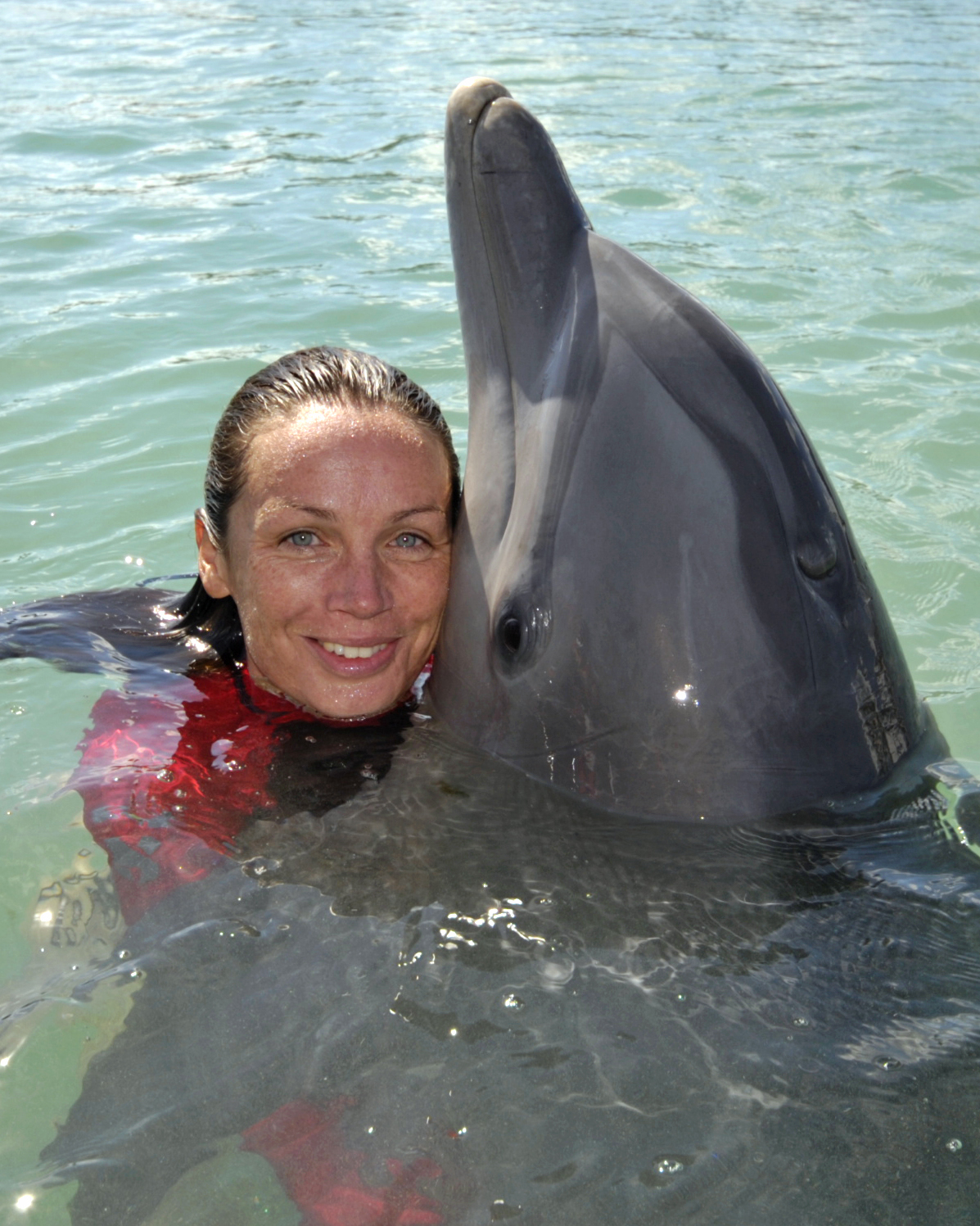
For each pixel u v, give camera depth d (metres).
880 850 2.16
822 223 8.55
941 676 3.47
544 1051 1.79
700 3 23.06
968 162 10.21
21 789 2.66
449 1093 1.74
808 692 2.17
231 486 2.47
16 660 3.19
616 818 2.22
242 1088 1.79
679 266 7.55
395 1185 1.66
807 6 22.89
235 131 11.63
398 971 1.92
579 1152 1.65
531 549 2.25
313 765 2.45
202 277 7.31
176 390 5.57
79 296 6.93
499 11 21.61
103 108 12.61
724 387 2.12
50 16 20.81
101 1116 1.79
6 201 9.06
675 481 2.11
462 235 2.46
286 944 2.00
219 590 2.70
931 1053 1.78
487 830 2.21
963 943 1.98
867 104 13.03
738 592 2.11
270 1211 1.66
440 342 6.18
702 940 1.96
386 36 18.36
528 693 2.29
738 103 13.20
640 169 10.19
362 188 9.48
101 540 4.30
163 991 1.95
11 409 5.38
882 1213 1.57
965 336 6.33
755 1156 1.64
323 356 2.48
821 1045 1.79
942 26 19.86
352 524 2.35
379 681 2.50
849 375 5.81
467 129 2.40
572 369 2.24
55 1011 1.98
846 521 2.26
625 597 2.15
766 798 2.18
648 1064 1.76
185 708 2.77
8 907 2.28
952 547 4.23
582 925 1.99
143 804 2.41
